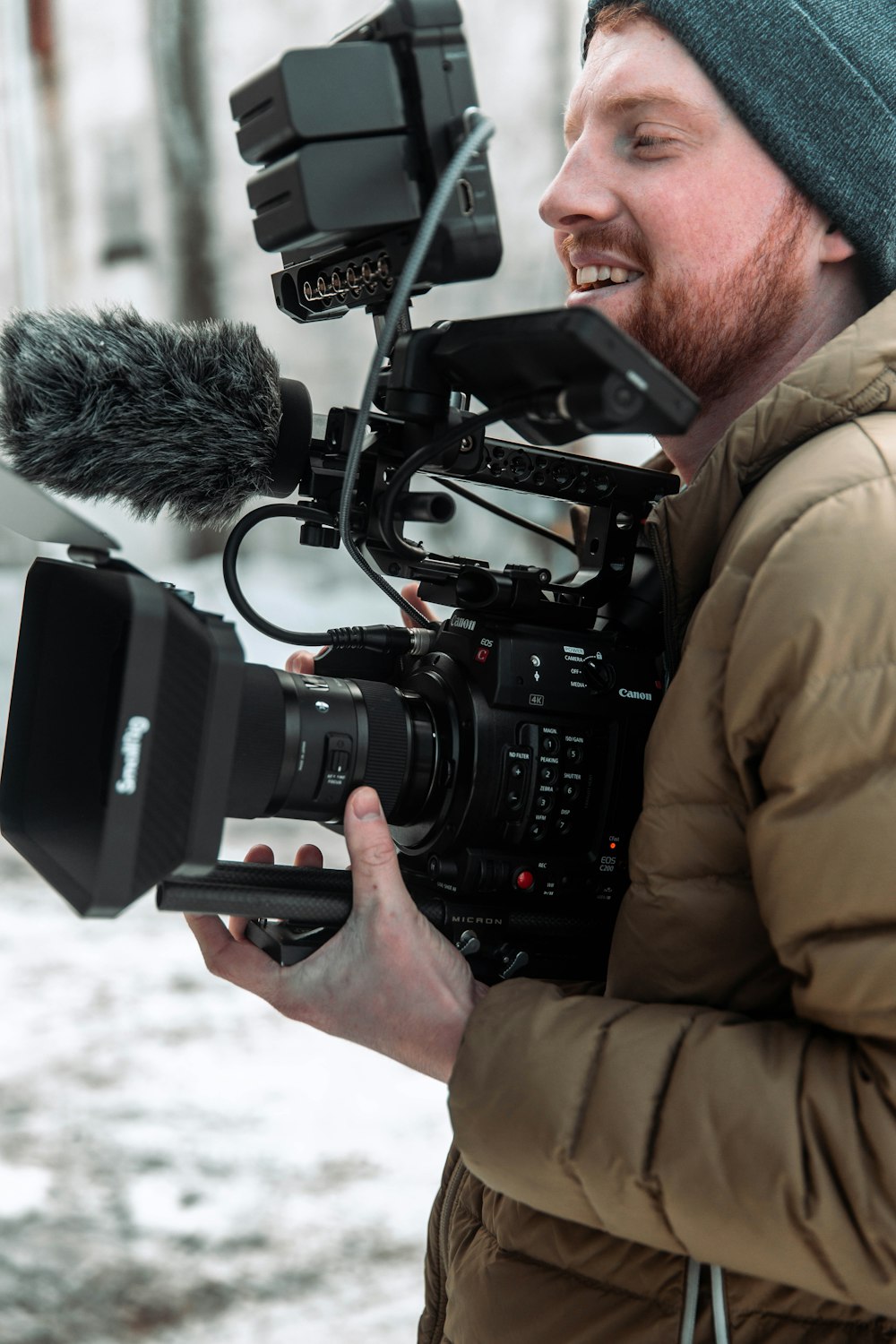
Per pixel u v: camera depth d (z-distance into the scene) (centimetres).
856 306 130
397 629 136
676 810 103
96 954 428
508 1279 113
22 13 893
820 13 119
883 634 91
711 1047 96
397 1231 279
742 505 110
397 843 133
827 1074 92
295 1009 120
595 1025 101
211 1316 250
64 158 908
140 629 90
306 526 130
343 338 835
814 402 107
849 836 90
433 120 103
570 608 130
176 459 122
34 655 126
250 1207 286
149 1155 305
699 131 121
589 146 126
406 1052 118
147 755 91
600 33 128
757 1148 91
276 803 121
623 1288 107
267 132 105
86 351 118
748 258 123
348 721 121
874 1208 88
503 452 128
